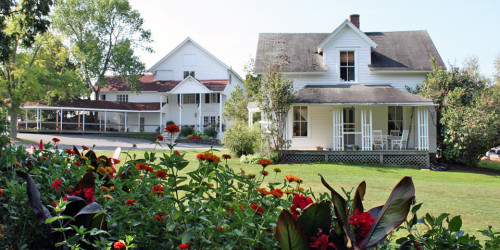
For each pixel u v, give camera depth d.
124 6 42.47
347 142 20.89
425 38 24.31
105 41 43.56
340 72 21.89
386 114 20.72
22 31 18.97
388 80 21.73
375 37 24.84
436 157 21.17
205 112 41.81
